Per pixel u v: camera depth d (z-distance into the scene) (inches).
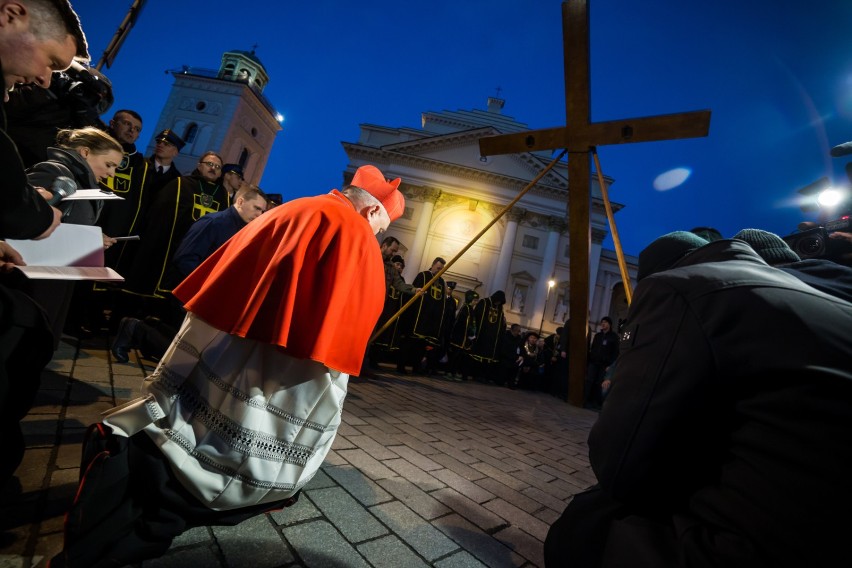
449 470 108.0
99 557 39.0
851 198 58.5
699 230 52.7
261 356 45.1
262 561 55.5
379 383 223.9
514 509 92.3
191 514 43.3
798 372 26.7
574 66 102.1
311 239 47.7
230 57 1466.5
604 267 1264.8
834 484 24.3
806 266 39.8
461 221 1264.8
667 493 33.1
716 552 27.0
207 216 123.3
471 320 357.1
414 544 68.4
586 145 105.9
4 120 39.1
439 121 1438.2
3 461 45.0
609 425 35.1
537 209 1251.8
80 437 76.1
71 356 119.9
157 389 43.5
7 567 44.9
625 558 32.2
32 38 38.7
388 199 63.0
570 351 109.0
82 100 118.2
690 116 94.3
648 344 34.3
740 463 29.0
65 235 59.7
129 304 163.5
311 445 47.7
